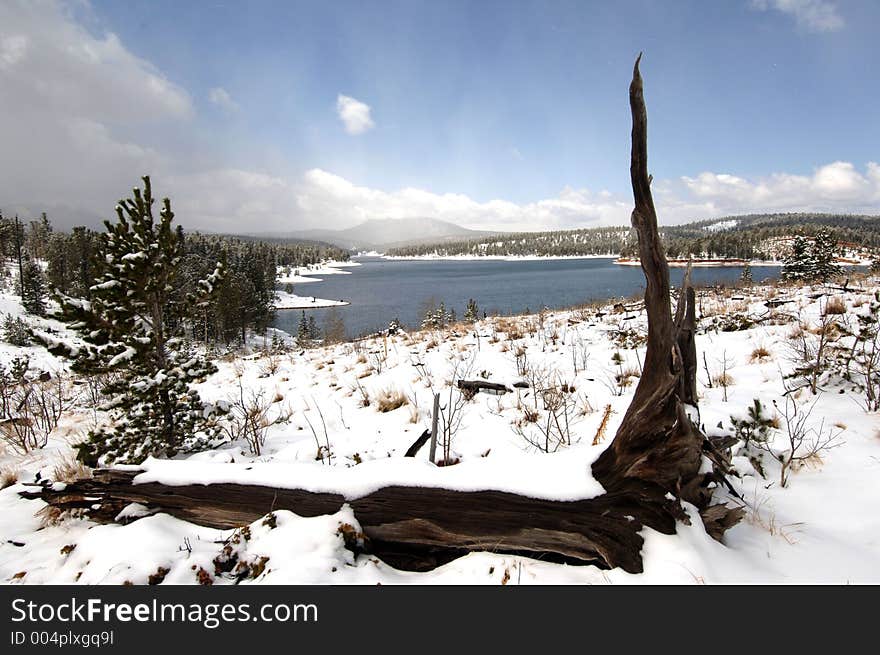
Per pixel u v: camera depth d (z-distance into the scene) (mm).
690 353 3133
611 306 14242
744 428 3676
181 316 5250
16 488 4395
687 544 2398
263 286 61406
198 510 3152
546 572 2453
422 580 2518
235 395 8156
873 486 3119
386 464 3160
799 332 6973
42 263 74375
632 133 2518
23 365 11234
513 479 2859
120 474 3404
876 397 4449
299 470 3191
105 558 2732
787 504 3078
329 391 8039
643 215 2551
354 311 63656
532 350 9016
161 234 5094
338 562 2553
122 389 4832
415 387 7305
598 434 4168
